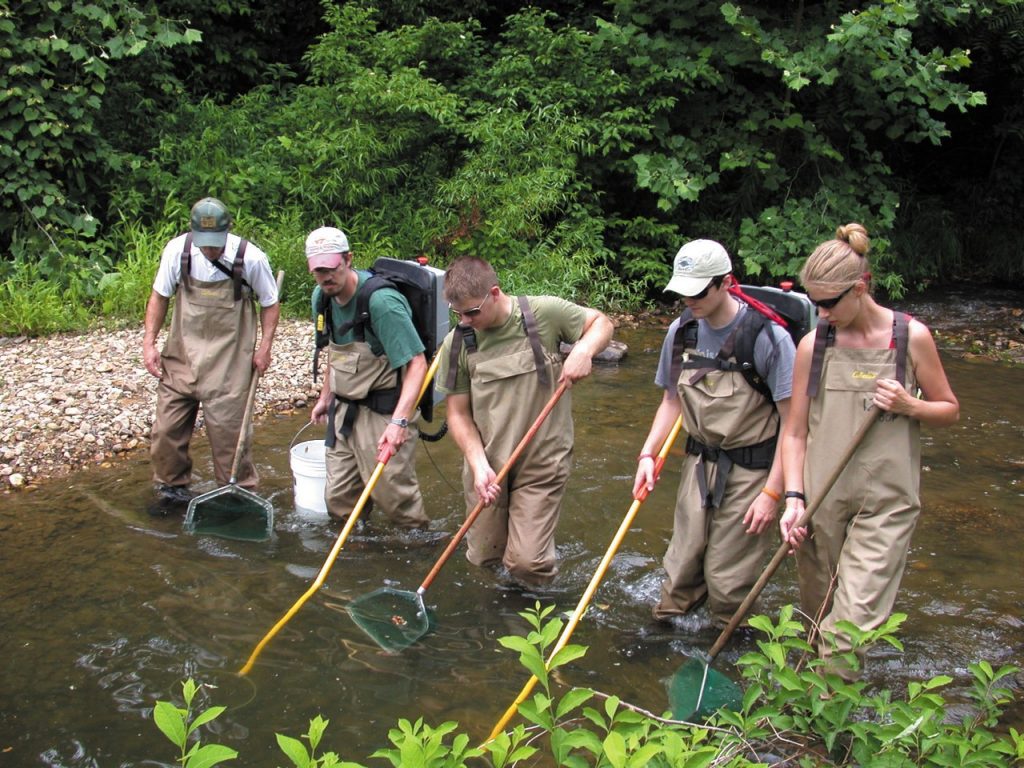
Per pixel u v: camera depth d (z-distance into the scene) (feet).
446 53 38.11
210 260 16.53
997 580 15.20
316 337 16.28
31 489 18.29
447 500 18.16
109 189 32.09
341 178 33.73
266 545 15.99
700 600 13.44
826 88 38.73
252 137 35.47
